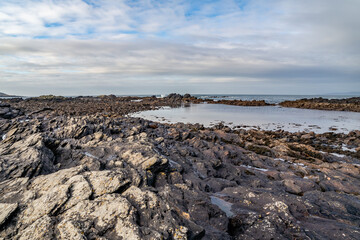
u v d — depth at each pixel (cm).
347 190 1395
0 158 911
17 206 606
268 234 673
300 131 3756
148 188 763
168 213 603
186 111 6850
